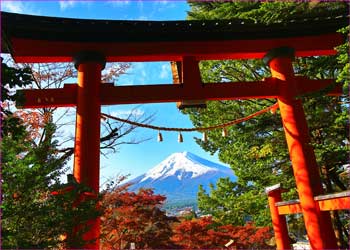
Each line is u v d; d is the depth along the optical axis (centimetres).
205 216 1853
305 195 634
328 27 743
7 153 416
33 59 669
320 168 1024
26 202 424
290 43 745
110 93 654
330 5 734
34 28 640
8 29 618
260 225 1217
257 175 1141
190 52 716
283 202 795
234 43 739
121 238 1427
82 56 661
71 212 430
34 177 421
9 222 409
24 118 793
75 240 426
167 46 714
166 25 685
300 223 1322
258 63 1080
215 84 688
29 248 386
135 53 701
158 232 1537
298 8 775
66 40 674
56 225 421
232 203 1470
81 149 593
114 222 1339
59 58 679
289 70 713
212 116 1175
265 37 742
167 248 1617
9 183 407
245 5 1026
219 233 1705
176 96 667
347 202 522
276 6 810
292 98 688
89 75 650
